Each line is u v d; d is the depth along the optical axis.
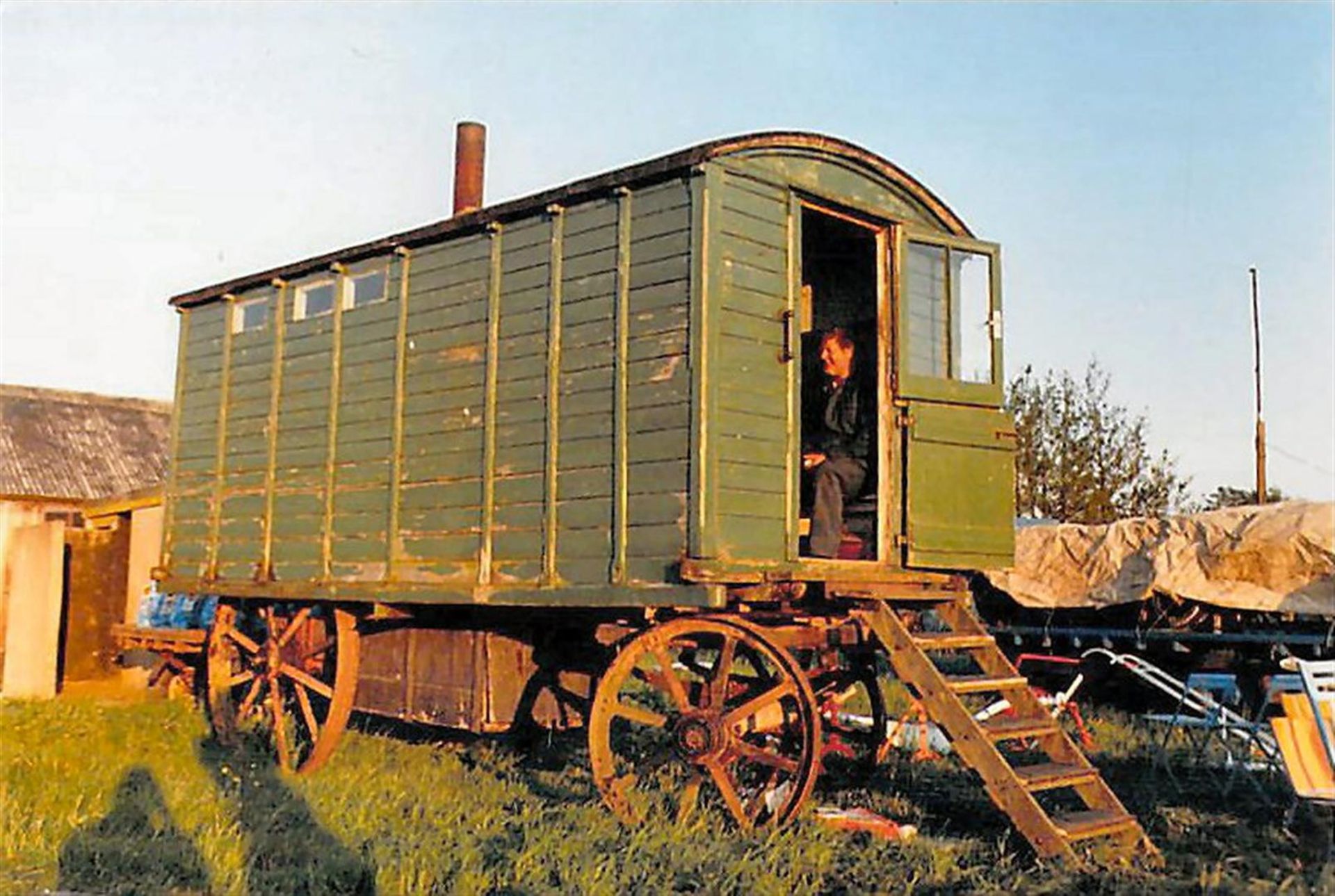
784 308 7.39
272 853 6.41
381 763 9.22
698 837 6.76
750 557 6.98
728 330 7.01
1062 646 13.49
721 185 7.07
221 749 10.10
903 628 7.35
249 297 10.62
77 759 8.96
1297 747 7.07
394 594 8.56
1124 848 6.66
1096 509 23.52
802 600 7.78
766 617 7.65
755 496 7.05
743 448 7.01
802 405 9.62
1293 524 11.30
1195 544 11.98
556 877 5.96
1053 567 13.11
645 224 7.30
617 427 7.25
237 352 10.67
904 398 7.93
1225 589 11.62
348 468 9.27
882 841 6.81
